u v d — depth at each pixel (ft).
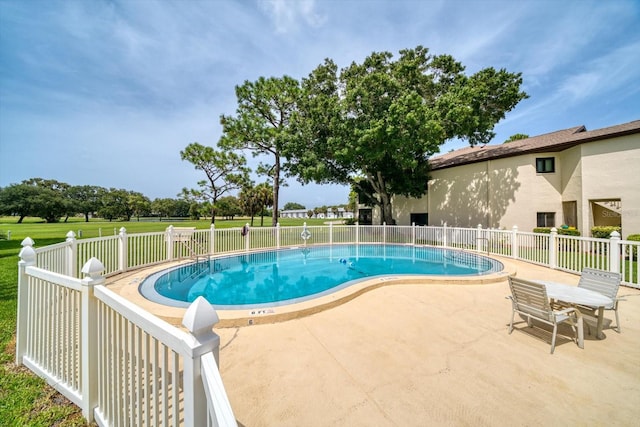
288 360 10.60
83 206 218.38
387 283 22.15
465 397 8.32
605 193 40.83
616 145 39.99
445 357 10.78
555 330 11.18
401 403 8.06
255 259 38.34
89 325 7.46
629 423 7.27
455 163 60.29
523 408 7.83
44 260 16.07
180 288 25.48
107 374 6.87
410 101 44.80
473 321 14.62
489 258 35.58
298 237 47.42
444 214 64.03
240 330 13.58
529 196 49.93
